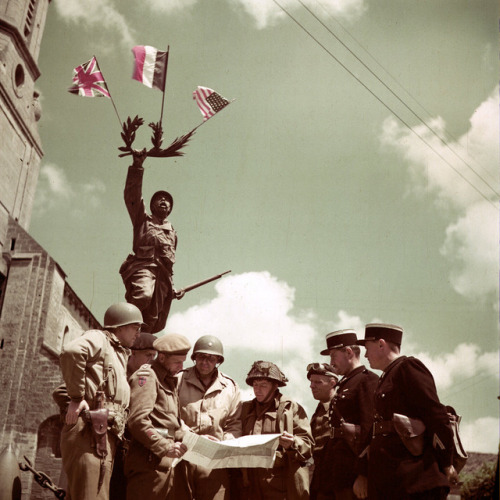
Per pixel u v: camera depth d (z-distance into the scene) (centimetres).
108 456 590
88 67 1728
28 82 2311
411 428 561
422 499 551
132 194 1395
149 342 733
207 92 1830
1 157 2120
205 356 674
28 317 2230
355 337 742
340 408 684
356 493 629
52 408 2158
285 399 697
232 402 681
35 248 2208
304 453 666
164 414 633
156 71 1688
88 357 596
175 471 652
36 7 2425
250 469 671
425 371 588
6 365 2170
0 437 2077
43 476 700
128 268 1386
